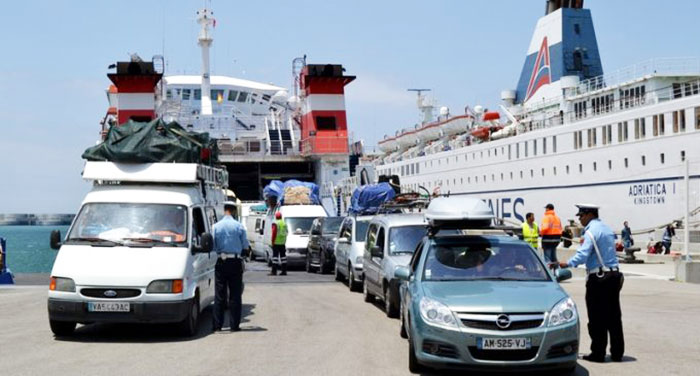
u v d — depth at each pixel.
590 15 41.34
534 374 8.30
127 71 38.31
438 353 7.79
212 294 13.34
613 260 9.06
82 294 10.54
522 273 9.04
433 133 57.03
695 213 28.47
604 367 8.70
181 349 10.03
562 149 37.47
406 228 14.38
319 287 19.94
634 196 32.56
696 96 29.05
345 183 35.47
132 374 8.27
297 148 44.28
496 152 43.62
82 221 11.57
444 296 8.14
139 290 10.59
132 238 11.27
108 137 12.73
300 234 27.53
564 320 7.75
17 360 9.14
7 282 21.84
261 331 11.73
